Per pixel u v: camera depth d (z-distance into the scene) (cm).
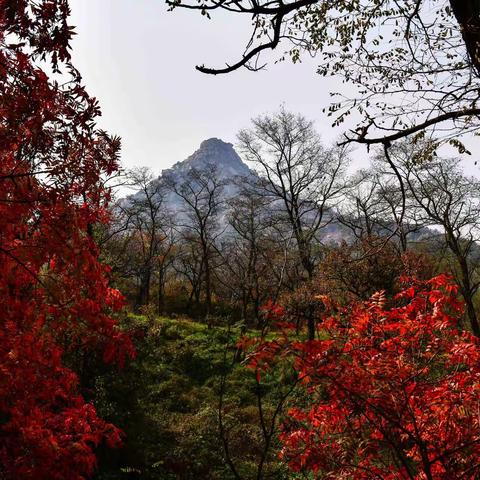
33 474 408
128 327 1527
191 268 4241
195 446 1197
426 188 2284
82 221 429
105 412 1307
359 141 409
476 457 417
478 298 2625
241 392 1634
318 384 435
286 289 2380
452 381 435
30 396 441
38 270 409
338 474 470
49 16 365
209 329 2369
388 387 430
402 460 399
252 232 3350
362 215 2969
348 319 487
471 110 380
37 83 381
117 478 1081
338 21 494
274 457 1023
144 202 3688
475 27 355
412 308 456
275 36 381
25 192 382
